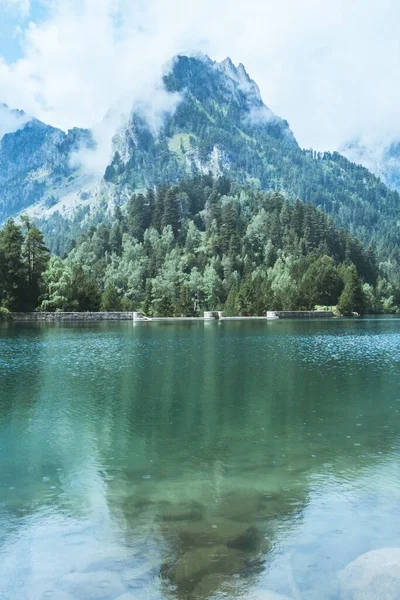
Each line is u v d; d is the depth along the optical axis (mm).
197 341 46438
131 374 26172
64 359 32156
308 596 6469
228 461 12656
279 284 135500
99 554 7668
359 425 16250
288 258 158125
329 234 187750
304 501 9898
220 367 28828
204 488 10703
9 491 10594
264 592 6547
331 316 119312
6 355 34312
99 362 30797
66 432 15453
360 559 7121
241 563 7355
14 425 16219
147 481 11188
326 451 13500
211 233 188875
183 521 8922
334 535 8312
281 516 9133
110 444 14211
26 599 6508
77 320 85000
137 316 90500
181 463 12516
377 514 9227
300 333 58719
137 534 8367
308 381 24281
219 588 6691
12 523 8922
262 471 11859
